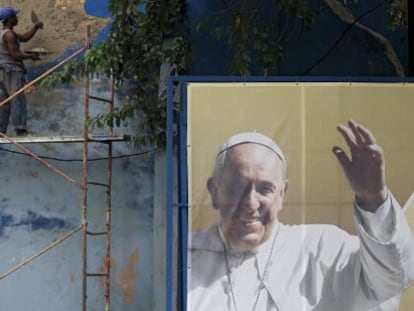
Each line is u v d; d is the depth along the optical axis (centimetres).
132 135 1205
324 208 882
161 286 1178
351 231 880
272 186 882
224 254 874
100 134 1213
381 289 874
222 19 1133
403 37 1212
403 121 892
